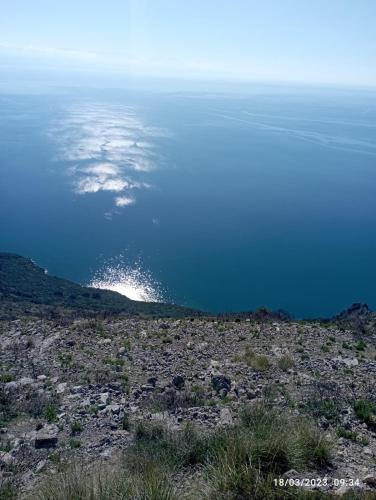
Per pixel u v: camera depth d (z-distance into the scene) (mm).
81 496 7641
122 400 14594
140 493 7449
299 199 163375
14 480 9633
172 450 9797
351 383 16016
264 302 89562
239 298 91750
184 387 15922
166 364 18578
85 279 99500
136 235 123375
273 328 24312
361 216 147500
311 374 17188
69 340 22188
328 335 23234
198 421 12164
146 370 17938
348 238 127125
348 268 106688
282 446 8750
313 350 20578
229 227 132375
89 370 17953
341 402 13664
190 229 129000
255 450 8555
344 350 20875
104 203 144000
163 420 12250
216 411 12969
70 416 13133
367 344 22234
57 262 107250
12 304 55938
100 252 112812
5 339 23469
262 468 8297
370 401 14133
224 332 23359
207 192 164875
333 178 196500
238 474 7805
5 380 17375
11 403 14500
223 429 10398
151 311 66125
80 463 10148
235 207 150250
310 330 24047
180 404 13922
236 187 174625
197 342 21688
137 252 113438
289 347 20875
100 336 22969
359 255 114812
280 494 7434
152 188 162000
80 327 24609
